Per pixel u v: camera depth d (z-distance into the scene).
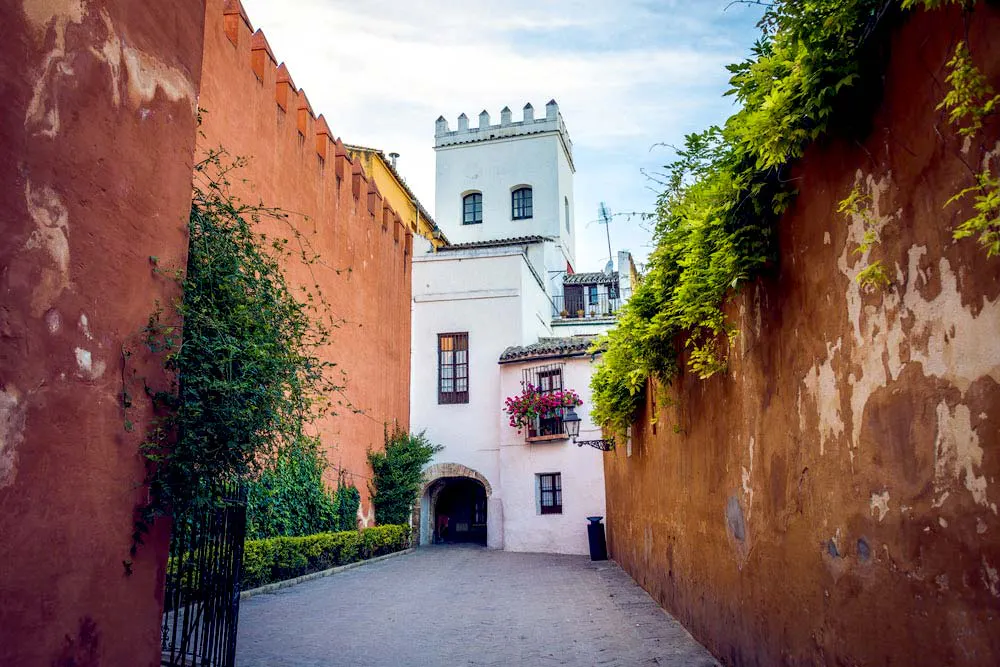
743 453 6.00
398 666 7.05
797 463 4.70
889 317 3.45
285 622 9.30
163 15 5.25
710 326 6.25
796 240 4.67
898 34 3.32
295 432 6.27
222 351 5.48
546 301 29.88
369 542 17.94
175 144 5.32
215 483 5.50
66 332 4.13
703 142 5.50
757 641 5.60
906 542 3.29
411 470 22.02
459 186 41.62
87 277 4.32
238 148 13.16
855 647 3.81
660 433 10.38
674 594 9.43
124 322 4.64
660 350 8.84
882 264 3.49
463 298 25.09
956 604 2.90
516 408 22.56
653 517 11.26
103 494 4.36
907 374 3.30
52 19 4.14
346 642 8.12
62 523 4.02
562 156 42.44
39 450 3.88
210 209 6.11
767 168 4.76
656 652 7.45
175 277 5.18
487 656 7.48
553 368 22.83
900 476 3.36
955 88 2.77
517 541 22.17
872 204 3.60
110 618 4.36
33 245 3.92
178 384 5.14
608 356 10.43
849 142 3.83
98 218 4.45
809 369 4.47
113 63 4.66
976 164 2.76
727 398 6.52
